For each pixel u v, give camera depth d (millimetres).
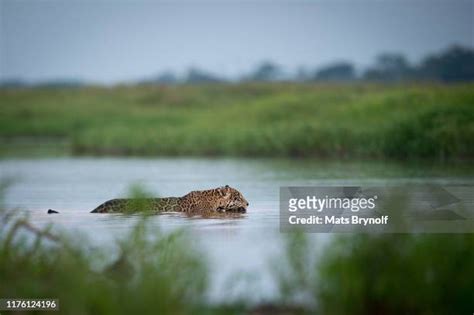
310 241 41406
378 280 35812
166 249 39625
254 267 43344
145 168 131125
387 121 141875
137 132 199625
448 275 35469
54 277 39281
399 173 101188
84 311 35750
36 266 41062
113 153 192500
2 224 51469
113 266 39969
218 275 41844
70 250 40438
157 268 38344
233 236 53188
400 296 35562
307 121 168375
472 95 148625
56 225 57938
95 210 67500
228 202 67375
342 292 35625
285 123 172500
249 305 37906
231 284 38906
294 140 154125
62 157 176125
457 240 36906
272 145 159000
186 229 48625
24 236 45812
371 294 35875
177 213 66625
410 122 133250
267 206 70688
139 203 50188
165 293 35531
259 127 177500
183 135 187000
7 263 41344
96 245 45531
